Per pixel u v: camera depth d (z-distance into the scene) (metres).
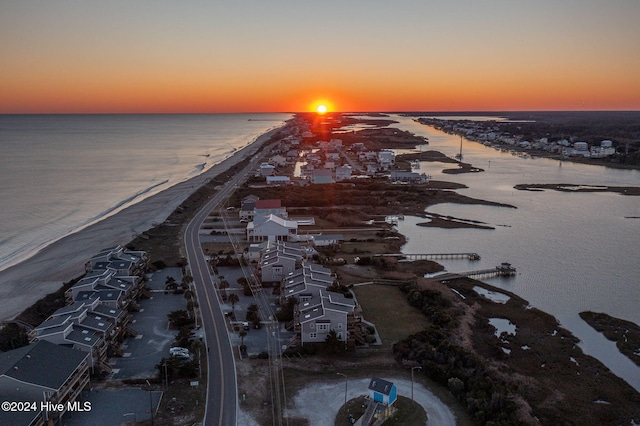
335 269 103.94
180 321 75.00
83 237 129.88
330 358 66.94
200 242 122.62
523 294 94.56
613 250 121.44
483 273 104.25
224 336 72.56
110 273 83.69
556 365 67.94
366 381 61.19
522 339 75.69
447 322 78.44
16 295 89.94
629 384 64.12
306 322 69.25
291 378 61.78
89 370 60.44
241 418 53.38
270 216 130.62
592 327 81.06
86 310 68.38
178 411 54.28
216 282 94.69
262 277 93.75
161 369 60.41
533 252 120.06
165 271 101.12
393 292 92.31
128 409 54.38
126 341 70.56
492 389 57.28
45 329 61.47
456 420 53.31
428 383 61.00
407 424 52.25
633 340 76.19
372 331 75.19
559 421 54.56
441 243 127.19
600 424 54.84
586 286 98.31
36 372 51.44
